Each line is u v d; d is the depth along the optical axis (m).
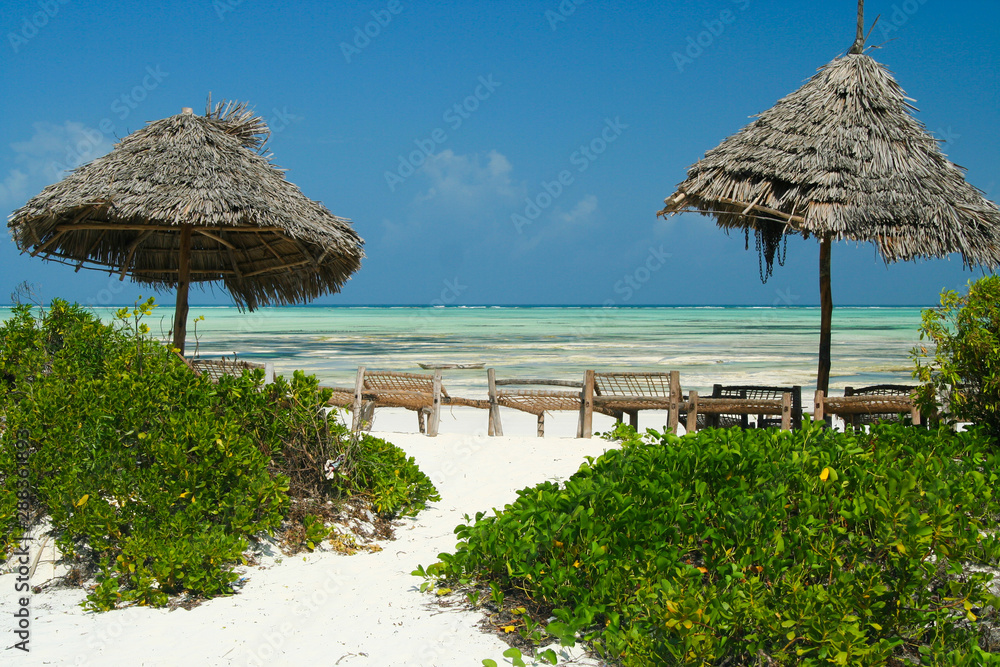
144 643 3.68
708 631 3.25
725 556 3.71
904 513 3.55
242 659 3.52
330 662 3.50
